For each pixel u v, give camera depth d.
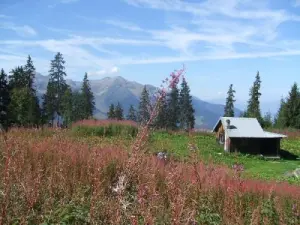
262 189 12.37
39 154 9.27
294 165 35.97
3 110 61.91
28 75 76.38
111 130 33.38
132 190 4.33
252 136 39.84
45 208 5.30
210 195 9.12
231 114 97.06
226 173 12.10
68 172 8.30
